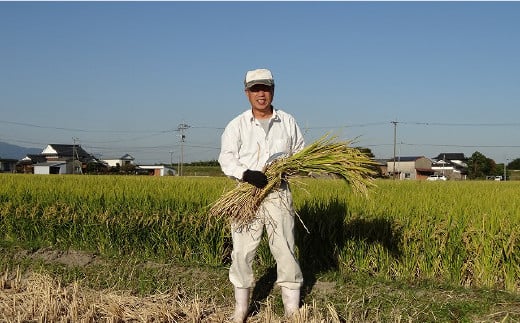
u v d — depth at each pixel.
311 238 6.90
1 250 8.20
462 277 6.18
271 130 4.89
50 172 69.00
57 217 8.51
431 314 5.14
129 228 7.77
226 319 5.11
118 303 5.21
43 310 4.90
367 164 4.80
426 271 6.27
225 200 4.83
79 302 5.18
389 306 5.34
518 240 5.89
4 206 9.20
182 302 5.37
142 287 6.24
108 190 10.34
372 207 7.07
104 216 8.04
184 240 7.45
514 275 5.92
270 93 4.80
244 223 4.79
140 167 70.12
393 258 6.41
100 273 6.86
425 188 12.67
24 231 8.97
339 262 6.64
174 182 13.14
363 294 5.67
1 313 5.12
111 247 7.98
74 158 74.19
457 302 5.36
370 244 6.50
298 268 4.90
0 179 15.20
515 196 10.07
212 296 5.88
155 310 5.09
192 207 7.85
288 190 4.87
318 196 8.30
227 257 7.37
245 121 4.91
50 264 7.39
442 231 6.20
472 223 6.27
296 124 5.05
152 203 8.45
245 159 4.89
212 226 7.19
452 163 77.12
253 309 5.48
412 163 67.44
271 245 4.86
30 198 9.84
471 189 13.23
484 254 6.01
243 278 4.96
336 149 4.80
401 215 6.69
